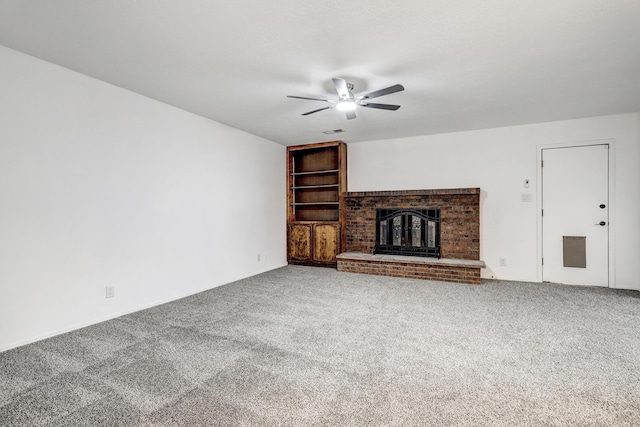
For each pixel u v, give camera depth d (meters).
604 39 2.31
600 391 1.86
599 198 4.30
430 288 4.24
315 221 5.98
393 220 5.39
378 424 1.59
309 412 1.69
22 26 2.12
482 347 2.46
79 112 2.88
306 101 3.61
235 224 4.82
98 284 3.03
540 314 3.20
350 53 2.51
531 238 4.64
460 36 2.27
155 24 2.11
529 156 4.63
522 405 1.73
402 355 2.33
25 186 2.53
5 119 2.42
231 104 3.73
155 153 3.59
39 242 2.62
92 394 1.85
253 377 2.04
